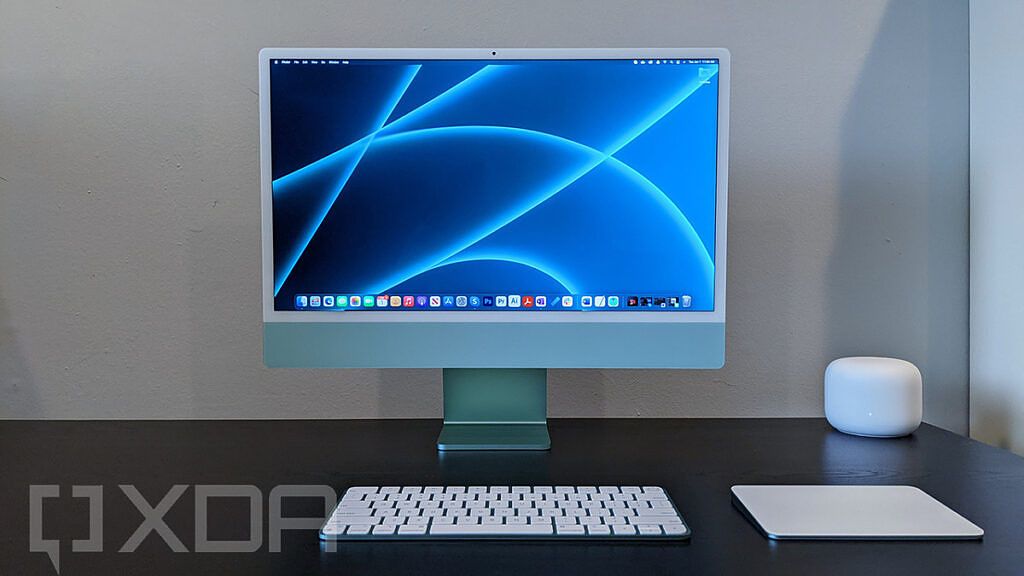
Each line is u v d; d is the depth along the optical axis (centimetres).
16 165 117
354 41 117
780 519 72
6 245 118
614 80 96
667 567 63
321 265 96
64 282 118
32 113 117
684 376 120
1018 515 75
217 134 117
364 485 84
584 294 96
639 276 96
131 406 119
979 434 118
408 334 96
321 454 97
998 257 113
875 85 119
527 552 66
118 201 117
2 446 101
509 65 96
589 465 92
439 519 71
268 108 95
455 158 96
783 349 120
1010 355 112
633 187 96
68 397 119
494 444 99
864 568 63
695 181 96
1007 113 111
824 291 120
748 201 119
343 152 95
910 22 119
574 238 96
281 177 95
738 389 121
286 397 120
